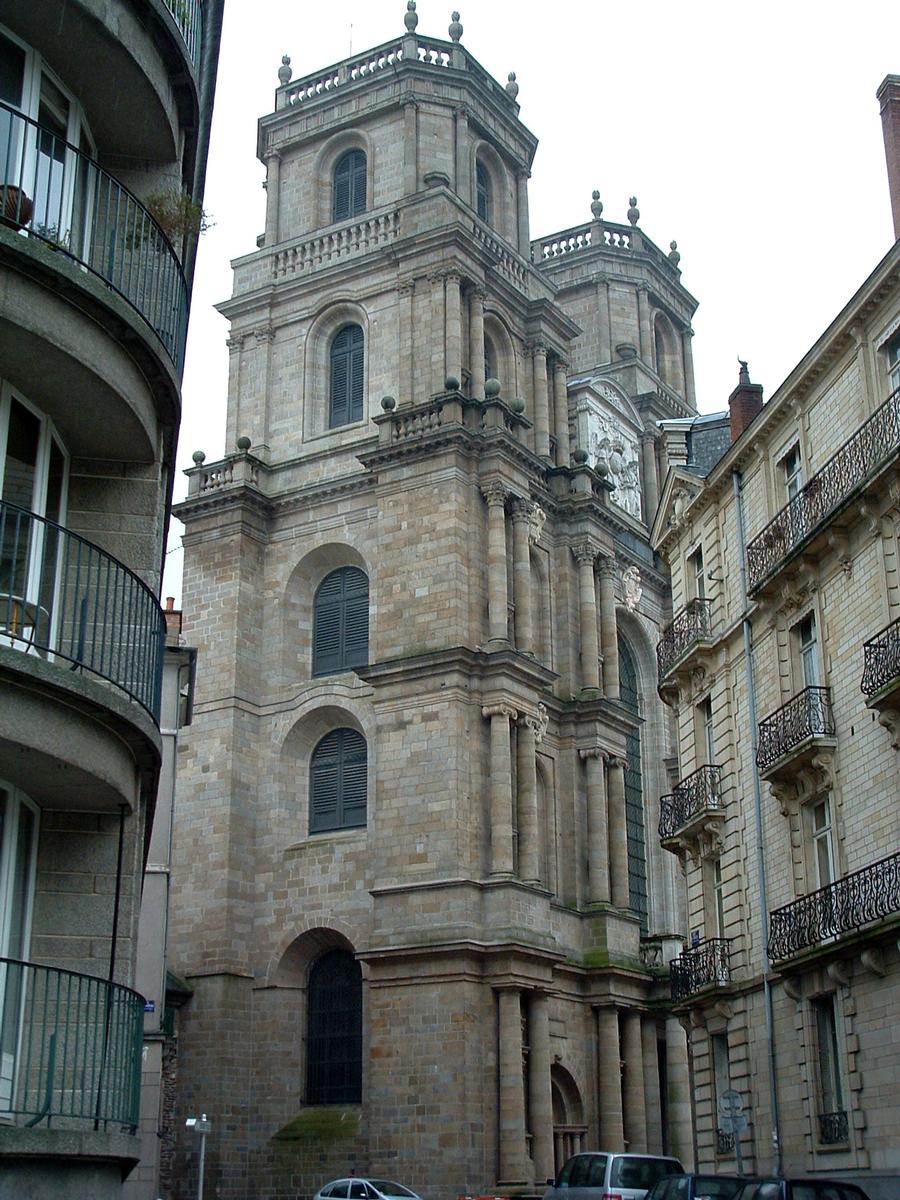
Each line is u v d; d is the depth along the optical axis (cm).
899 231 3431
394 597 5372
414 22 6431
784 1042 3381
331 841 5391
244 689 5666
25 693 1501
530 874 5091
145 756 1744
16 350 1600
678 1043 5628
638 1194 3278
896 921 2770
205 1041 5175
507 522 5594
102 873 1731
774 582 3522
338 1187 4294
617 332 7762
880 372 3216
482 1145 4619
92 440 1805
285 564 5859
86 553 1816
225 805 5466
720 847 3881
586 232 7975
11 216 1616
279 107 6600
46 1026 1661
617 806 5772
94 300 1617
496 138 6638
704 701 4131
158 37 1830
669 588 6769
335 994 5288
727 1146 3712
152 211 1925
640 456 7119
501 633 5266
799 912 3253
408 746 5122
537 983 4906
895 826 2958
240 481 5897
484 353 6028
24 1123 1588
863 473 3136
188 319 1977
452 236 5828
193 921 5381
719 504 4066
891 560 3033
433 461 5444
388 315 5997
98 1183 1550
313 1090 5194
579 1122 5203
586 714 5747
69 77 1794
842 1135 3067
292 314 6244
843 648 3244
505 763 5084
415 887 4919
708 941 3791
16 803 1641
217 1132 5041
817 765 3256
